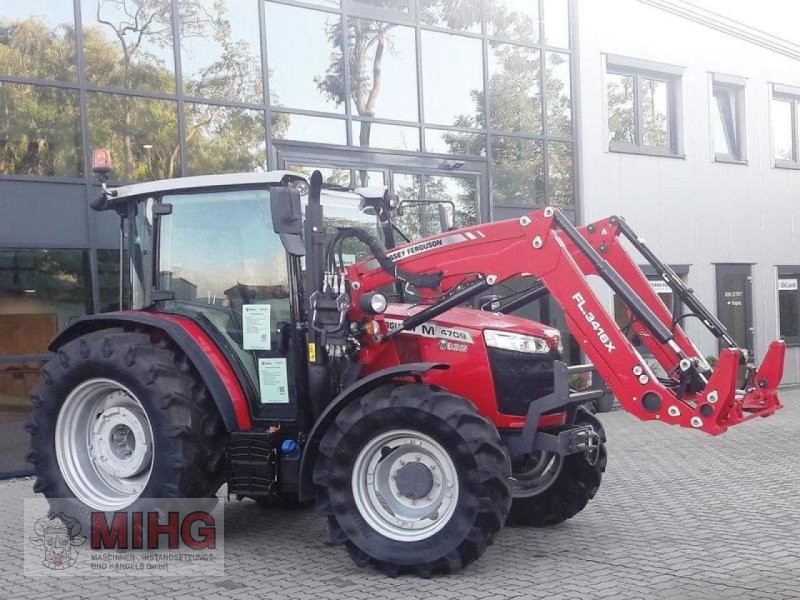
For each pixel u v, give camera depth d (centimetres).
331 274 587
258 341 604
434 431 523
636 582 512
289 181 614
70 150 969
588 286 554
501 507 521
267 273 607
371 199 687
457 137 1300
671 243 1554
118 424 625
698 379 561
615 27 1492
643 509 709
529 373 593
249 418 598
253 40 1105
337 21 1179
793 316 1755
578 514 695
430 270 589
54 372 627
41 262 948
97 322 638
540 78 1401
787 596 483
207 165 1064
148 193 637
